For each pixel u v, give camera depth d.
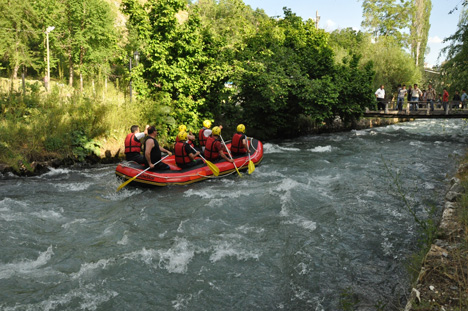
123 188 8.27
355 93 17.12
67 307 3.94
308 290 4.28
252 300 4.11
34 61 28.56
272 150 13.67
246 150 10.10
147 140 8.05
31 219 6.30
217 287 4.36
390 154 13.00
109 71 16.02
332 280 4.48
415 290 3.45
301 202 7.23
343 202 7.32
